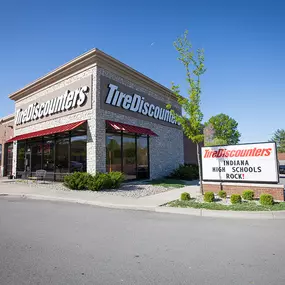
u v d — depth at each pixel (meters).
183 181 17.36
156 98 20.00
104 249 4.50
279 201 9.25
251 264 3.84
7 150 25.17
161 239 5.12
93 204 9.42
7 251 4.36
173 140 22.06
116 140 15.70
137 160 17.45
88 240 5.02
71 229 5.86
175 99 22.78
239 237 5.27
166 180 17.95
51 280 3.28
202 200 9.59
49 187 13.79
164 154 20.52
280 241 4.99
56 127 16.30
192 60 11.20
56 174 16.55
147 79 18.36
